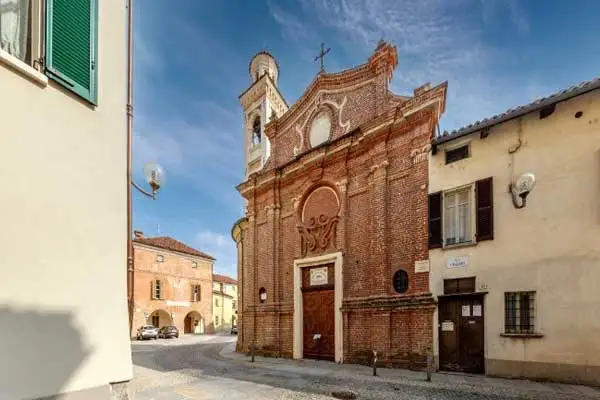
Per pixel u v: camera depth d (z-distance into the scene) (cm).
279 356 1819
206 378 1250
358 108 1712
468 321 1223
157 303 4459
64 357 429
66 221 452
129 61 717
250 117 3494
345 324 1540
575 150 1100
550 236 1102
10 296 381
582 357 1012
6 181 389
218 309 5947
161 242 4847
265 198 2064
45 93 440
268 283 1945
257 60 3697
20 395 380
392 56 1628
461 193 1316
